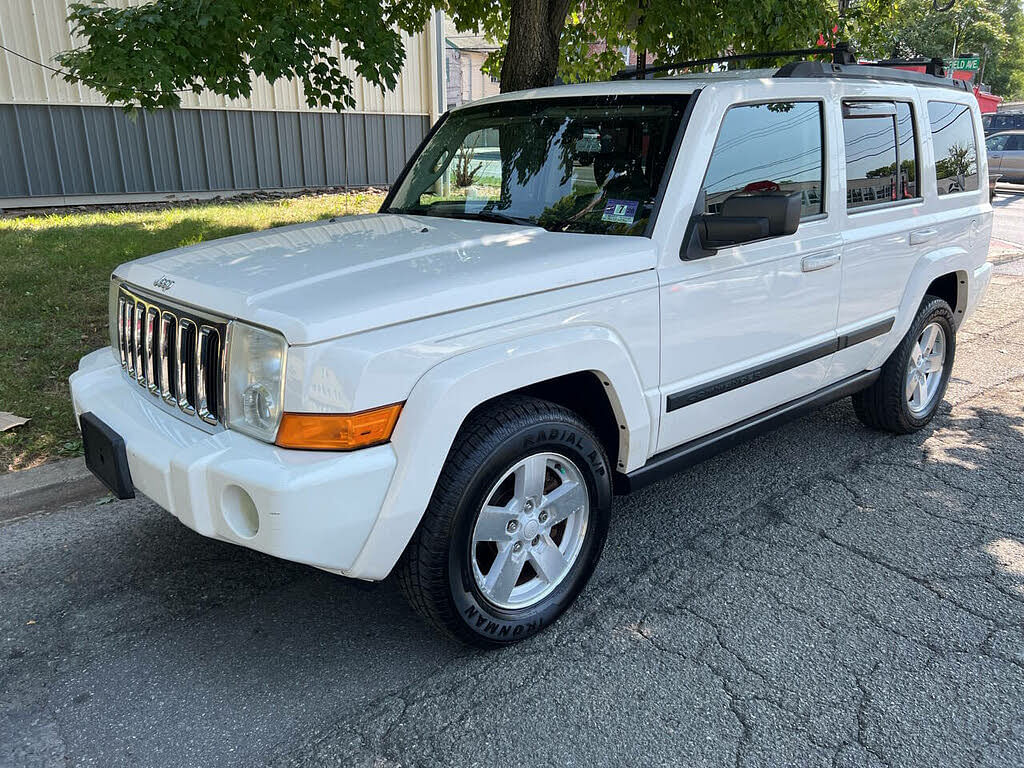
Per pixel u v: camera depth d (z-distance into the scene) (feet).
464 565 8.56
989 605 10.38
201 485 7.84
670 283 9.93
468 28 25.35
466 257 9.21
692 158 10.21
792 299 11.78
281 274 8.75
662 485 13.94
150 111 17.92
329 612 10.11
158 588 10.57
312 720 8.21
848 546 11.85
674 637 9.65
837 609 10.27
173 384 9.07
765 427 12.26
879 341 14.12
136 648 9.35
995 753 7.86
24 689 8.63
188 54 17.12
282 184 53.26
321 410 7.56
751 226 9.43
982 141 16.81
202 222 36.45
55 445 14.03
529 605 9.45
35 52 41.32
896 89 13.87
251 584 10.73
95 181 44.73
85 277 24.61
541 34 20.13
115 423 9.00
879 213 13.44
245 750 7.80
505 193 11.89
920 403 16.21
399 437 7.85
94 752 7.75
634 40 25.41
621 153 10.84
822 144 12.25
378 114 57.11
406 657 9.24
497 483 8.62
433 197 12.94
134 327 9.77
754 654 9.34
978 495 13.56
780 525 12.48
